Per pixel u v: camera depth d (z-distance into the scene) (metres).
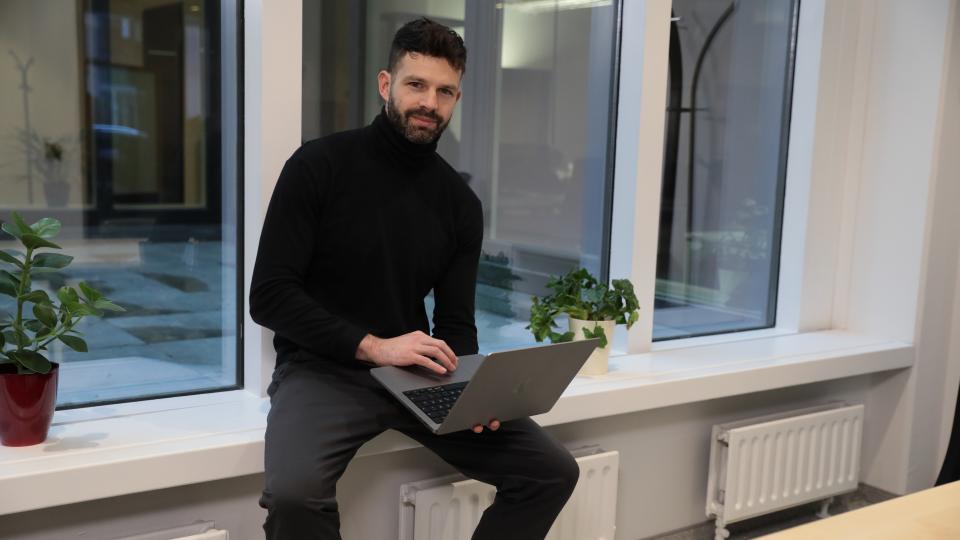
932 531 1.46
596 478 2.42
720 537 2.77
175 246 2.17
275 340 2.06
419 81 1.88
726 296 3.23
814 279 3.26
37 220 1.97
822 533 1.45
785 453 2.85
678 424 2.76
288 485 1.68
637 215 2.73
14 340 1.77
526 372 1.72
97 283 2.07
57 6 1.94
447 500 2.18
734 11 3.05
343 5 2.30
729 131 3.11
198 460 1.81
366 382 1.94
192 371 2.23
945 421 3.25
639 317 2.80
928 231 3.05
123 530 1.87
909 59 3.06
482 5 2.53
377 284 1.95
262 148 2.11
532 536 1.96
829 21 3.10
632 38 2.71
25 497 1.62
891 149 3.13
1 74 1.89
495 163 2.63
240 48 2.16
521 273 2.73
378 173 1.94
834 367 2.89
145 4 2.05
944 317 3.16
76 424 1.93
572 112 2.75
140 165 2.09
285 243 1.85
